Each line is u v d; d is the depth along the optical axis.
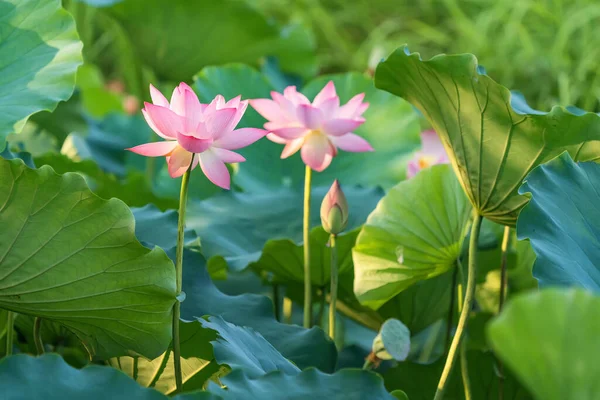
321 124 5.64
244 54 6.83
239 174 6.29
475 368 5.75
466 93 5.47
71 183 5.23
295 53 6.93
